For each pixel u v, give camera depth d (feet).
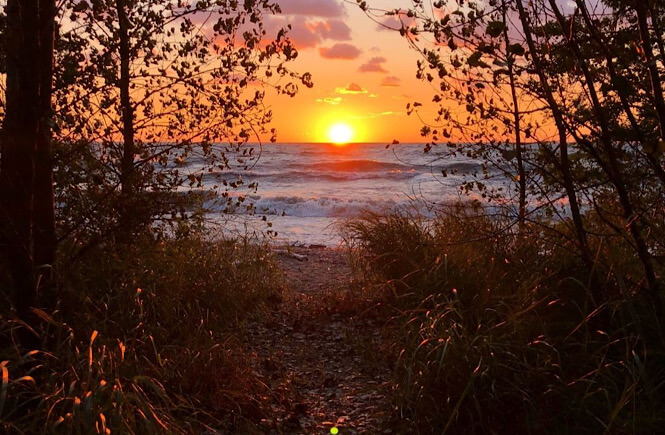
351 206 72.69
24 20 11.11
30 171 11.57
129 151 18.84
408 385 12.77
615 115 15.28
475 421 12.24
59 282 14.34
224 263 24.11
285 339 20.13
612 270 12.94
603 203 17.35
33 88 11.29
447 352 13.08
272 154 199.11
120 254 18.86
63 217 17.79
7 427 9.74
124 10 19.43
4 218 11.42
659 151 10.05
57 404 10.79
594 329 13.70
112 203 18.19
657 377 11.82
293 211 73.00
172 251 20.85
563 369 12.78
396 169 135.33
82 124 16.42
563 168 13.65
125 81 17.01
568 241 16.31
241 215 59.67
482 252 18.76
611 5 13.83
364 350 18.30
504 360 12.97
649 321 12.76
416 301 18.65
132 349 13.42
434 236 23.29
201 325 17.03
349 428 13.67
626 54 11.89
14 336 12.08
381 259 23.27
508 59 12.11
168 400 12.51
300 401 15.25
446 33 13.30
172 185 20.22
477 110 14.67
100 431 9.75
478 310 15.34
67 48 17.93
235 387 14.96
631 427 10.69
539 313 14.43
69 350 11.78
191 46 19.90
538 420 11.69
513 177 16.85
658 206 13.66
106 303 16.65
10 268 11.75
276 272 27.35
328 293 25.96
